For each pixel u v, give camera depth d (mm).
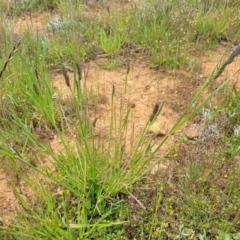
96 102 3354
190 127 3070
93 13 4902
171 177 2562
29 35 4051
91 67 3965
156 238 2227
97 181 2430
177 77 3742
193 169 2545
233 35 4309
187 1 4820
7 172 2611
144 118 3230
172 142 2934
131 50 4176
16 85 3297
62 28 4477
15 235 2145
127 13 4723
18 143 2822
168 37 4207
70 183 2488
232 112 3141
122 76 3818
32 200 2430
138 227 2297
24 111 3129
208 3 4742
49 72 3830
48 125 3094
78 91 2314
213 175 2551
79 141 2547
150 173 2602
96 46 4199
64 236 2098
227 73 3713
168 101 3422
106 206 2418
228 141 2883
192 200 2350
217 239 2193
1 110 3045
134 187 2492
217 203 2350
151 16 4551
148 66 3943
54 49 4043
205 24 4324
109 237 2238
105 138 2949
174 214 2334
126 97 3506
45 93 3033
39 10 5340
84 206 2209
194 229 2273
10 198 2525
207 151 2773
